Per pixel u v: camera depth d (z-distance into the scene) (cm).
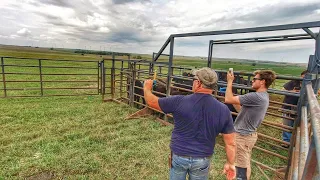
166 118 531
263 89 251
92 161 328
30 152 345
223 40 446
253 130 257
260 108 247
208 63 495
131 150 371
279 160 365
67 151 354
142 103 656
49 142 385
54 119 518
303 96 278
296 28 276
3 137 396
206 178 182
